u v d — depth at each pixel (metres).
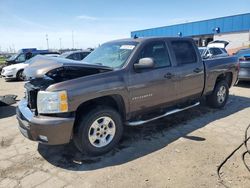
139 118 4.34
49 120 3.18
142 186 2.89
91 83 3.42
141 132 4.57
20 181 3.07
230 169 3.20
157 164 3.38
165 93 4.44
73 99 3.24
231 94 7.83
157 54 4.37
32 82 3.75
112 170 3.27
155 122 5.09
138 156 3.64
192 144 3.99
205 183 2.91
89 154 3.62
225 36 30.70
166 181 2.98
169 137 4.31
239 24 29.02
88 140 3.51
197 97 5.34
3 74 13.51
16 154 3.81
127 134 4.48
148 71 4.11
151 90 4.17
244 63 8.54
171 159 3.51
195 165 3.32
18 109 3.76
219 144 3.97
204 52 11.38
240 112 5.74
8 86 11.45
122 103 3.86
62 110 3.19
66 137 3.31
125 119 4.00
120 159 3.57
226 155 3.58
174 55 4.63
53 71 3.33
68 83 3.28
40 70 3.20
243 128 4.68
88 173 3.21
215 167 3.26
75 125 3.50
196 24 33.94
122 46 4.36
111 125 3.76
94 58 4.57
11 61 16.58
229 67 6.00
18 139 4.42
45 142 3.29
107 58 4.32
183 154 3.65
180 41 4.86
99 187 2.90
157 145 4.00
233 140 4.12
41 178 3.13
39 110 3.29
